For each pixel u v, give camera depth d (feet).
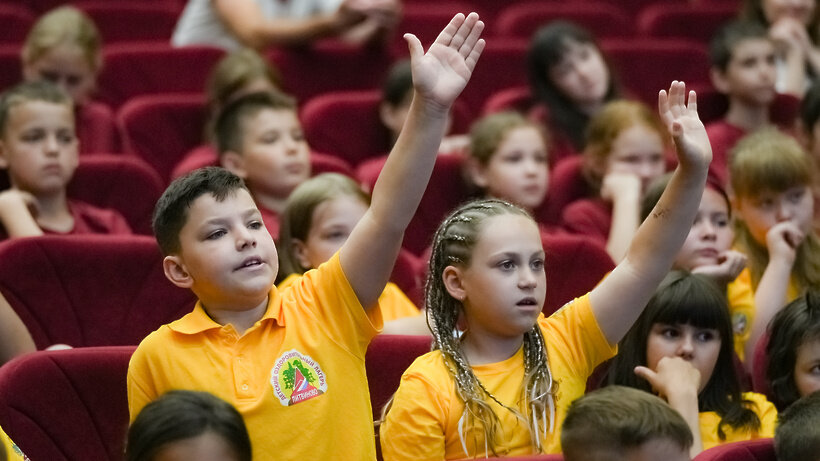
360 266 11.53
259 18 27.30
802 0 28.68
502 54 27.02
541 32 24.93
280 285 15.10
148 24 28.84
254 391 11.51
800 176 18.02
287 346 11.67
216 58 26.37
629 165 21.06
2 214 18.22
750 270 18.17
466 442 12.23
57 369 13.25
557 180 21.77
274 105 20.38
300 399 11.53
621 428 10.01
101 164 20.04
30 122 18.84
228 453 9.44
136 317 16.37
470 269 12.54
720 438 13.92
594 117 21.98
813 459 10.97
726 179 21.09
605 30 29.89
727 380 14.29
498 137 20.54
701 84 27.76
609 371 14.47
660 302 14.07
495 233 12.48
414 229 20.67
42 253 16.12
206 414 9.50
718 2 32.99
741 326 17.33
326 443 11.51
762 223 18.15
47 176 18.81
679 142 11.93
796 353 14.25
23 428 12.97
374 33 26.40
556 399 12.42
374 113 24.03
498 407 12.35
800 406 11.39
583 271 17.16
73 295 16.20
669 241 12.34
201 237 11.57
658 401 10.36
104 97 25.67
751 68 24.80
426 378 12.54
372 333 11.82
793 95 25.84
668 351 14.10
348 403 11.68
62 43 23.09
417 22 28.53
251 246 11.59
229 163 20.27
